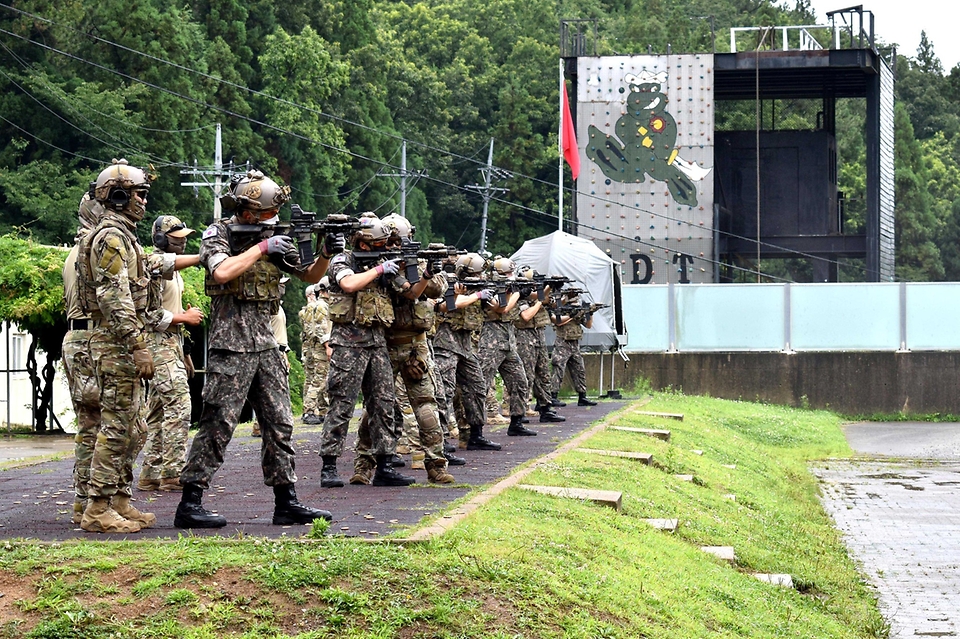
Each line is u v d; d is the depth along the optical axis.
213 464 8.67
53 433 22.05
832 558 12.98
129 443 8.70
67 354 9.08
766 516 14.38
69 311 8.95
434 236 72.62
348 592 6.62
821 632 9.42
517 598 6.97
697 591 8.95
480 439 14.88
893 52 42.44
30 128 43.56
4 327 22.42
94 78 45.75
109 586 6.64
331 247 9.01
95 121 43.16
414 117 72.69
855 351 31.70
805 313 31.91
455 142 72.81
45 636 6.13
